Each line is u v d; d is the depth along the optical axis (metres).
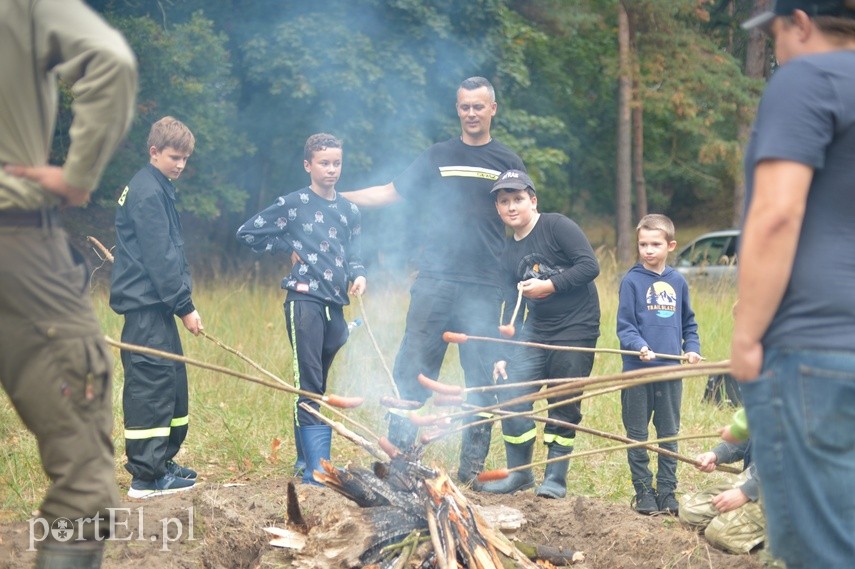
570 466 5.95
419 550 3.93
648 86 25.22
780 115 2.57
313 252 5.60
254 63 15.37
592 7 25.31
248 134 16.64
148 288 5.10
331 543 3.97
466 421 5.59
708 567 4.20
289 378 7.61
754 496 4.24
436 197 5.73
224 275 16.30
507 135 18.44
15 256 2.75
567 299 5.41
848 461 2.57
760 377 2.65
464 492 5.25
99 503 2.88
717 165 28.58
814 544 2.59
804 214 2.62
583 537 4.60
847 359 2.54
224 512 4.55
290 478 5.41
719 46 27.62
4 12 2.73
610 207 31.69
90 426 2.89
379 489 4.08
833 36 2.72
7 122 2.76
